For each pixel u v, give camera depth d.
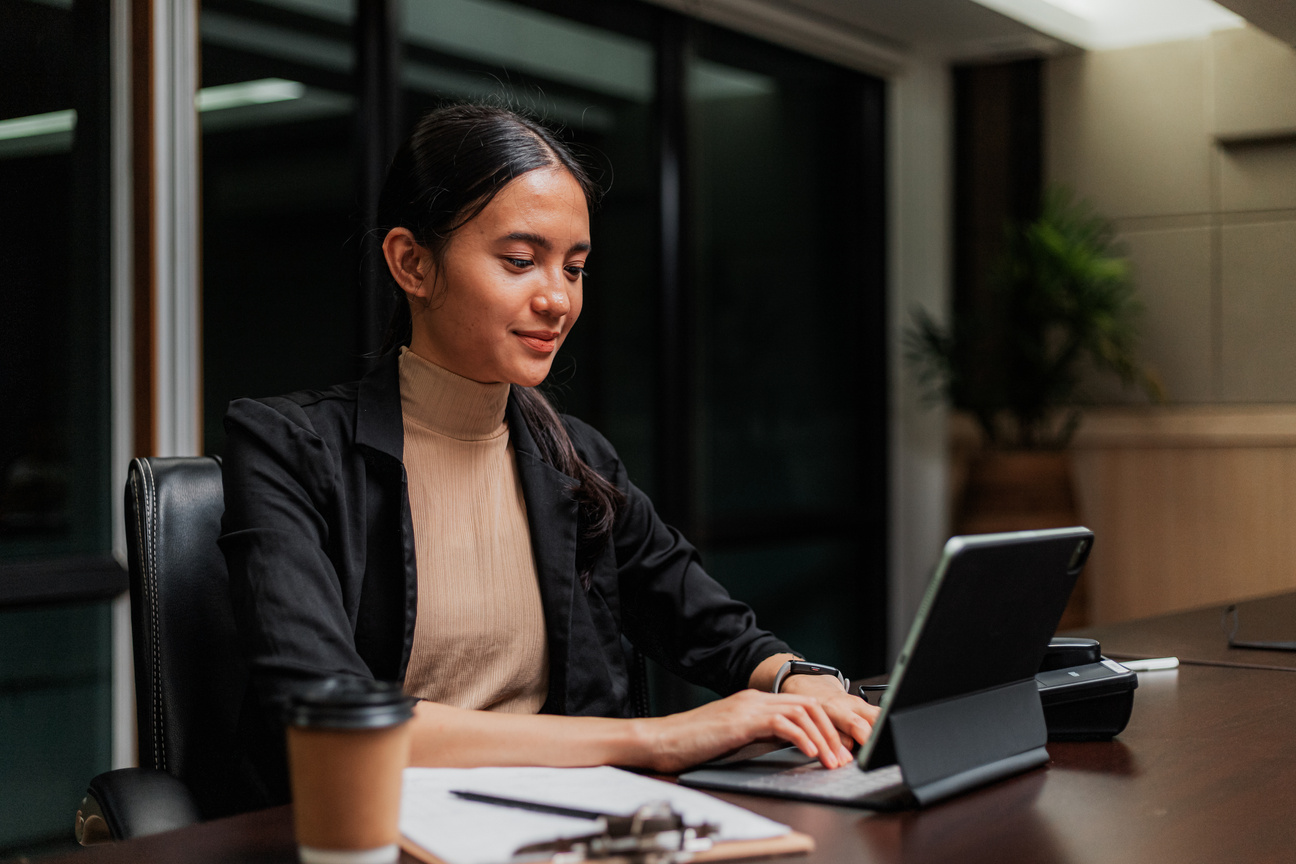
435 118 1.26
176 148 2.87
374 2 3.36
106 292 2.90
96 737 2.88
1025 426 4.93
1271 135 4.61
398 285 1.29
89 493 2.88
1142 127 4.91
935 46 5.10
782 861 0.79
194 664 1.27
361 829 0.75
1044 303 4.77
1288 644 1.72
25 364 2.76
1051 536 0.99
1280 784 0.99
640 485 4.21
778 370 4.86
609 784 0.93
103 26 2.88
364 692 0.77
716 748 1.02
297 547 1.12
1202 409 4.76
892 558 5.33
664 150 4.27
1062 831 0.86
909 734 0.92
